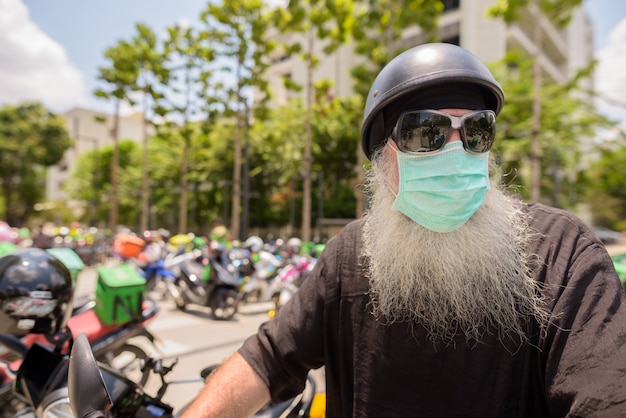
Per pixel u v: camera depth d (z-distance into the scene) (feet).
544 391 2.72
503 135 53.78
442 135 3.27
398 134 3.40
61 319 6.22
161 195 107.65
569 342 2.58
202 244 37.50
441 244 3.15
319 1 46.52
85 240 56.75
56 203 149.18
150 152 108.68
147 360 9.04
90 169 132.05
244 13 53.26
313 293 3.57
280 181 84.38
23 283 5.92
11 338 6.02
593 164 54.54
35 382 5.39
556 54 114.42
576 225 3.08
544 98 50.85
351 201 85.05
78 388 3.04
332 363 3.43
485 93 3.59
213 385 3.40
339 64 97.55
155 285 27.27
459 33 91.20
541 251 2.98
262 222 93.20
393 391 3.01
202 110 61.00
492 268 2.98
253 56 55.16
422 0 42.29
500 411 2.77
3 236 14.83
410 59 3.42
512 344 2.84
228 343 18.20
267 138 79.82
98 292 10.62
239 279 23.73
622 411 2.22
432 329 3.00
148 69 64.59
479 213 3.33
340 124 82.64
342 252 3.59
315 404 8.32
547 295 2.80
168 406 6.62
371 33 51.37
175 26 60.23
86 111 189.57
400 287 3.16
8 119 127.65
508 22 38.42
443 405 2.87
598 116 50.88
